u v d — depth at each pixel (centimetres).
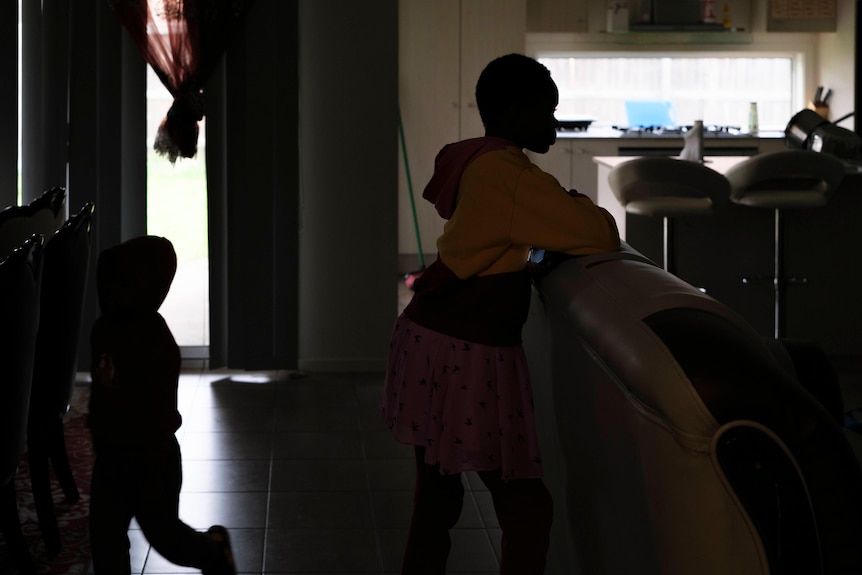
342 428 428
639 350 135
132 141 488
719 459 122
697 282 546
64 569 294
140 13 472
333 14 498
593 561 185
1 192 473
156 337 235
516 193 198
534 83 212
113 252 234
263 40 482
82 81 477
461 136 820
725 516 124
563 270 196
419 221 827
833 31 845
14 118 471
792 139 577
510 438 207
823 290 546
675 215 475
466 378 206
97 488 238
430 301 212
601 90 902
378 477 370
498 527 325
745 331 138
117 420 235
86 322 494
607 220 201
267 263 496
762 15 852
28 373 265
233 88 483
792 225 543
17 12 468
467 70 815
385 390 225
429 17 809
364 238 512
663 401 127
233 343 499
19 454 266
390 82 503
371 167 507
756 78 904
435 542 226
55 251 307
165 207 570
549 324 217
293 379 505
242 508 340
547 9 850
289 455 394
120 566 240
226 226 496
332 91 502
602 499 173
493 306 207
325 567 295
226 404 462
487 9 811
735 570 125
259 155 489
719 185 463
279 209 493
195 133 482
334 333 518
